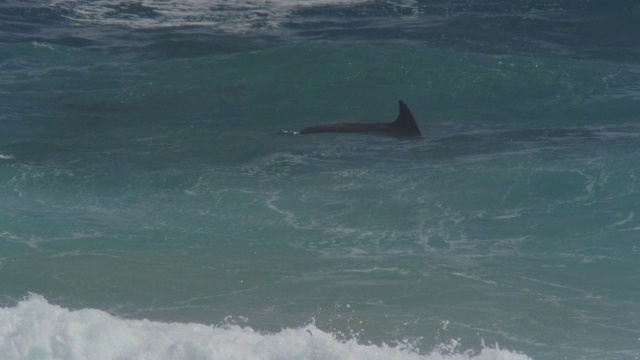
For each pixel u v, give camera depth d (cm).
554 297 2953
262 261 3266
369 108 5925
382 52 6844
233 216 3738
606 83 6338
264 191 4038
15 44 7238
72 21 8469
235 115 5706
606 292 2997
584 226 3556
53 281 3097
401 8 9012
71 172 4328
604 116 5522
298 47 6938
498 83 6288
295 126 5447
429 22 8362
